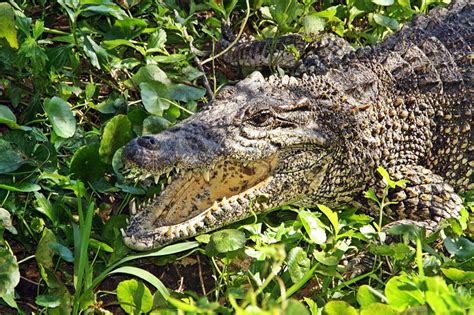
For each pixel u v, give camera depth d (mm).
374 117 7238
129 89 7641
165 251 6152
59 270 6340
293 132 6766
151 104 7047
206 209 6418
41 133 6770
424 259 6316
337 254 6199
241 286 6090
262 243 6305
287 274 6086
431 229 7074
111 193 6941
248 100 6754
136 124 7133
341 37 8633
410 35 8078
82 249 5863
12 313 6020
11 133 6629
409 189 7199
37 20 7523
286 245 6375
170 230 6168
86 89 7320
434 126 7566
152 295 6152
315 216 6469
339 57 8031
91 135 7105
